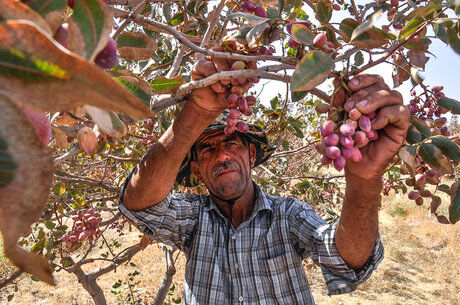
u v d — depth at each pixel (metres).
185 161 2.14
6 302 6.73
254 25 0.95
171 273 3.84
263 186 3.58
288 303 1.83
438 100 1.04
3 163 0.27
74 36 0.38
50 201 2.28
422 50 0.93
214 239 1.98
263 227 1.97
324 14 0.93
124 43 1.07
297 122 2.87
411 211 12.80
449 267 8.70
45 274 0.31
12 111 0.27
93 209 2.47
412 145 0.93
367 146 0.99
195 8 1.75
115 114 0.70
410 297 7.34
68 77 0.29
